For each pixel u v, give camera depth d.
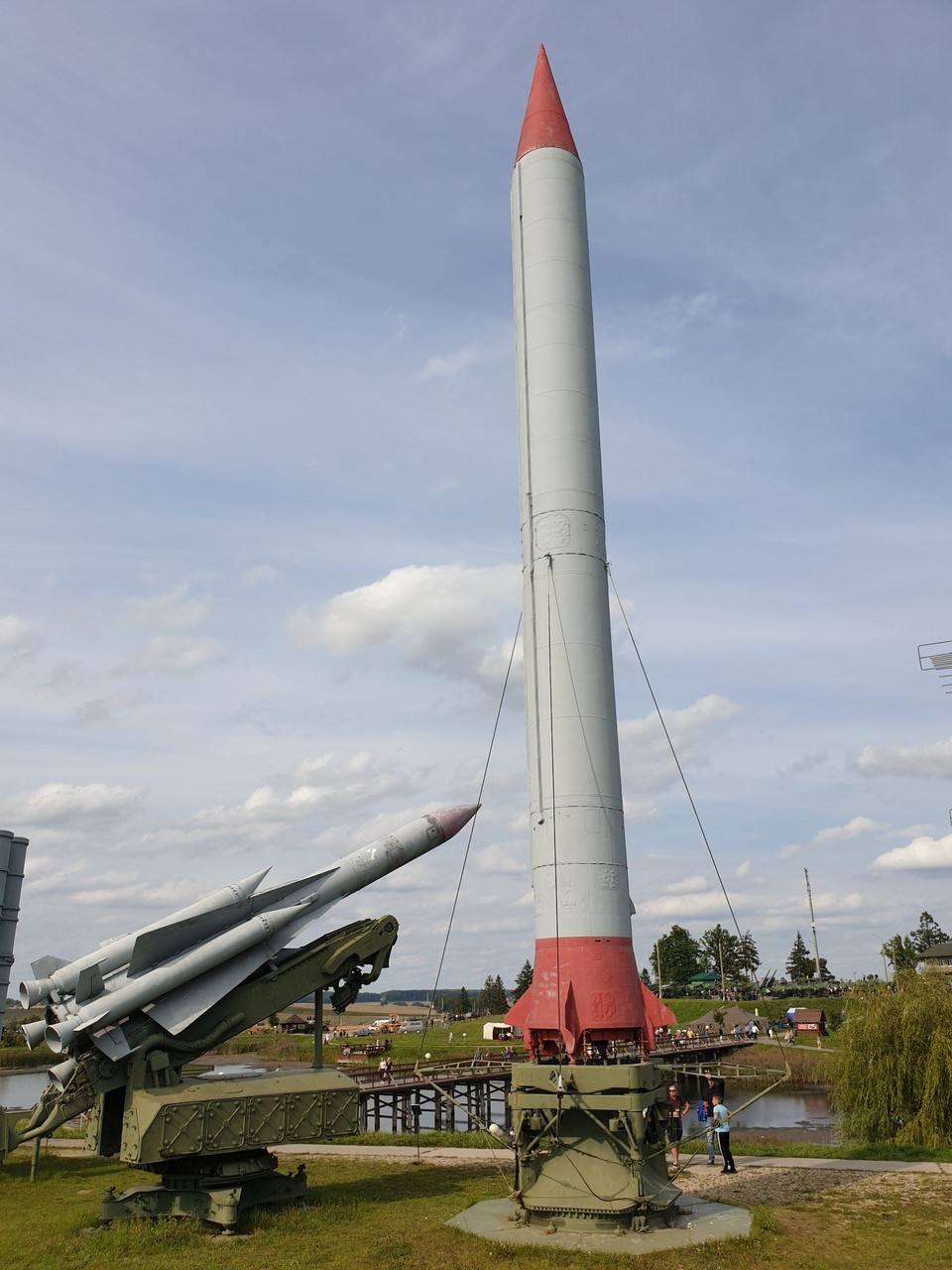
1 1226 15.38
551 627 17.00
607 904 15.70
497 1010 152.75
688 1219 14.69
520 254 19.39
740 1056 65.56
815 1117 43.59
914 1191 16.88
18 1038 79.62
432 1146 23.52
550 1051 15.70
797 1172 18.70
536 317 18.70
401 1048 72.56
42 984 16.45
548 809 16.20
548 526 17.55
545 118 19.98
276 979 17.91
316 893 18.89
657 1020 15.91
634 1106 13.89
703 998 103.88
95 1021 15.85
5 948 20.98
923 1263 12.53
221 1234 14.70
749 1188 17.22
